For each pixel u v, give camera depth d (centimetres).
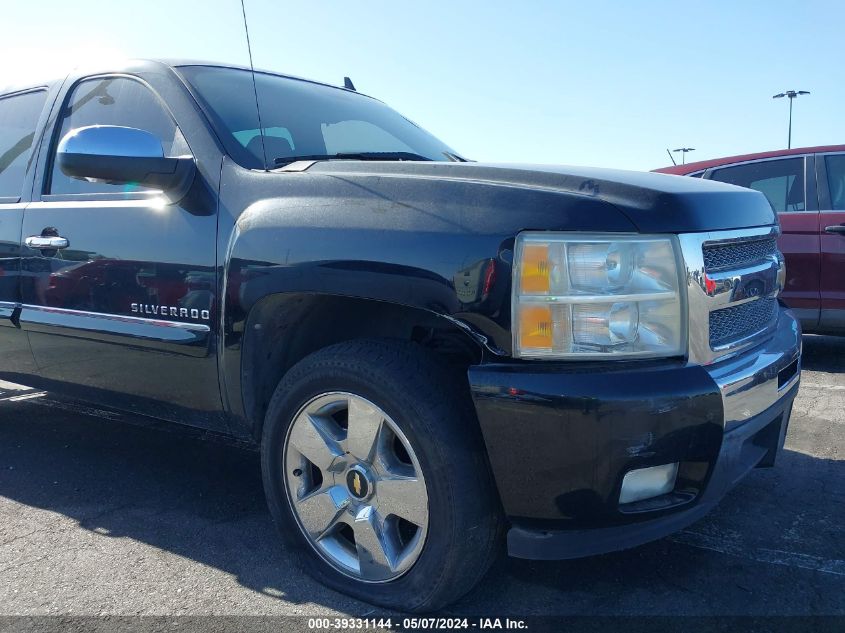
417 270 206
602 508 195
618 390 189
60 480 340
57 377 322
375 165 248
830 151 563
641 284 200
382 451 221
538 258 196
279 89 330
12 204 332
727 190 246
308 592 239
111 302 283
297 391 235
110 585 243
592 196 205
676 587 241
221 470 353
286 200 239
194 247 256
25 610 228
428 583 213
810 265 559
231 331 246
